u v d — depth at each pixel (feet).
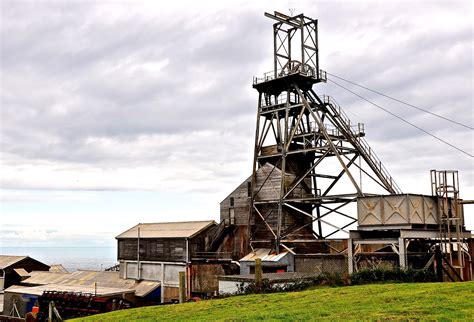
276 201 171.22
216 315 81.46
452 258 128.16
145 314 94.89
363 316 66.28
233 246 189.88
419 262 127.44
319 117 179.73
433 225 126.11
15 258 273.95
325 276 114.93
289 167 181.06
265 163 186.29
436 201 127.24
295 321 66.54
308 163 185.88
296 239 171.12
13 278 259.39
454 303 70.85
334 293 92.27
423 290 84.99
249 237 179.32
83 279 221.05
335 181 173.37
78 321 98.27
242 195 191.01
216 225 198.70
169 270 193.06
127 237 209.97
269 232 178.29
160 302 181.27
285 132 173.88
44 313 154.51
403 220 118.52
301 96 173.06
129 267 209.05
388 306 72.84
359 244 135.03
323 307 77.20
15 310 189.67
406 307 70.64
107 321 91.71
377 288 93.25
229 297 105.81
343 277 111.86
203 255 192.54
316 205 183.01
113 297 168.35
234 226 191.11
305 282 112.16
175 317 85.56
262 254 172.45
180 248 190.70
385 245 150.92
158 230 208.23
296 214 178.91
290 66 185.16
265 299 94.17
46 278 234.58
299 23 186.39
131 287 194.70
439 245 127.95
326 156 172.35
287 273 140.87
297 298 90.99
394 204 120.88
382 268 114.73
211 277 184.96
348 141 169.17
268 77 183.01
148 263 201.36
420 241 140.05
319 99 177.58
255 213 183.73
